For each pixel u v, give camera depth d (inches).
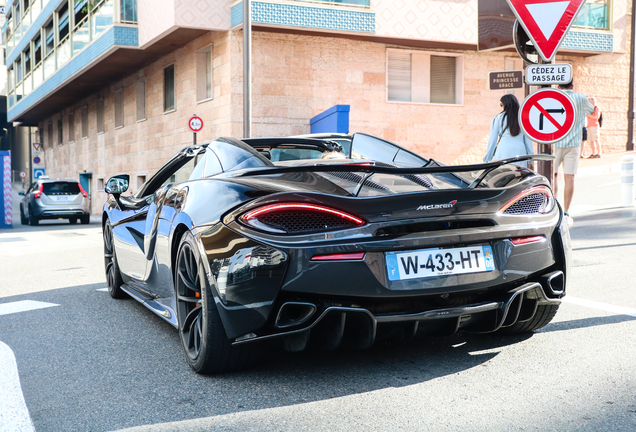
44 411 106.8
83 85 985.5
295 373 122.1
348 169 109.3
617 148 834.2
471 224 116.4
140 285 190.4
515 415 97.0
